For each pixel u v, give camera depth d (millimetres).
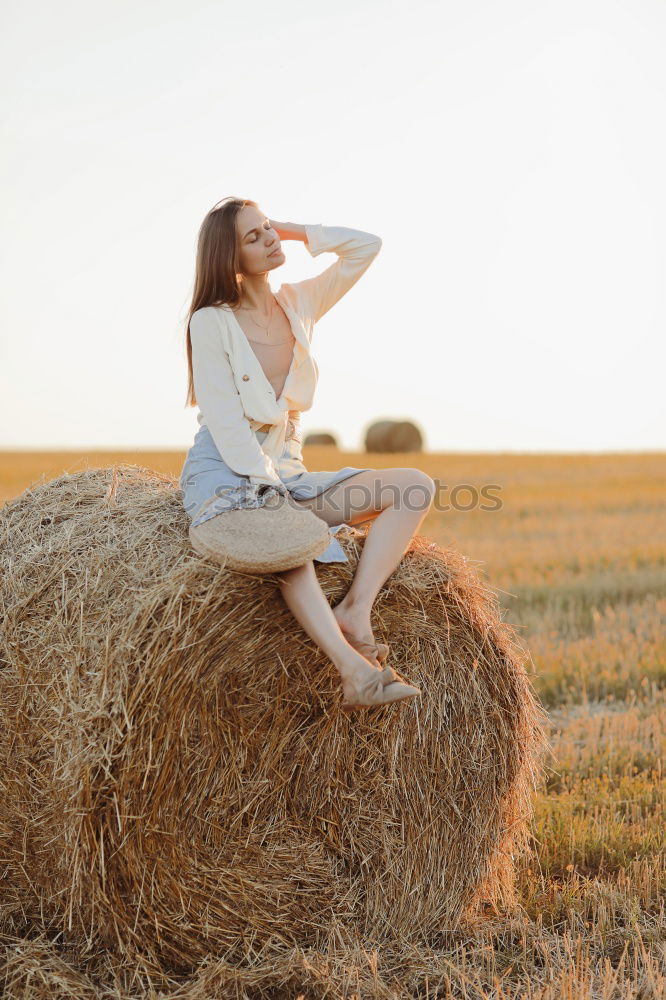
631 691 7637
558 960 4176
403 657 4637
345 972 4078
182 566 4121
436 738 4684
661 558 14422
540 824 5402
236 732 4250
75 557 4359
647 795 5750
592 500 23422
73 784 3947
